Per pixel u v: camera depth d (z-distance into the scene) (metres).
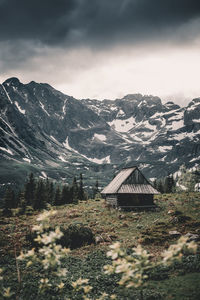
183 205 60.31
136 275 8.32
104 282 22.03
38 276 23.14
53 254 8.30
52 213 8.77
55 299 18.39
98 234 38.72
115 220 49.88
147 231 38.84
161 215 52.28
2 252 29.47
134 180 65.88
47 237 8.20
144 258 8.39
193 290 17.73
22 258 8.73
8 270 24.64
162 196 81.19
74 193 105.88
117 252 8.48
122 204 63.41
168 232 37.75
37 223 47.50
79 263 27.53
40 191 87.12
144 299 17.52
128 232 40.56
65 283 21.30
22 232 38.88
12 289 19.81
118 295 19.05
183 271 21.98
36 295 18.89
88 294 19.19
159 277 21.44
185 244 7.85
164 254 8.00
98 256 29.72
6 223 47.75
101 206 68.75
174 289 18.55
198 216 48.75
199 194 80.56
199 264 22.59
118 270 8.27
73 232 34.69
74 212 60.47
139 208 61.31
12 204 85.81
